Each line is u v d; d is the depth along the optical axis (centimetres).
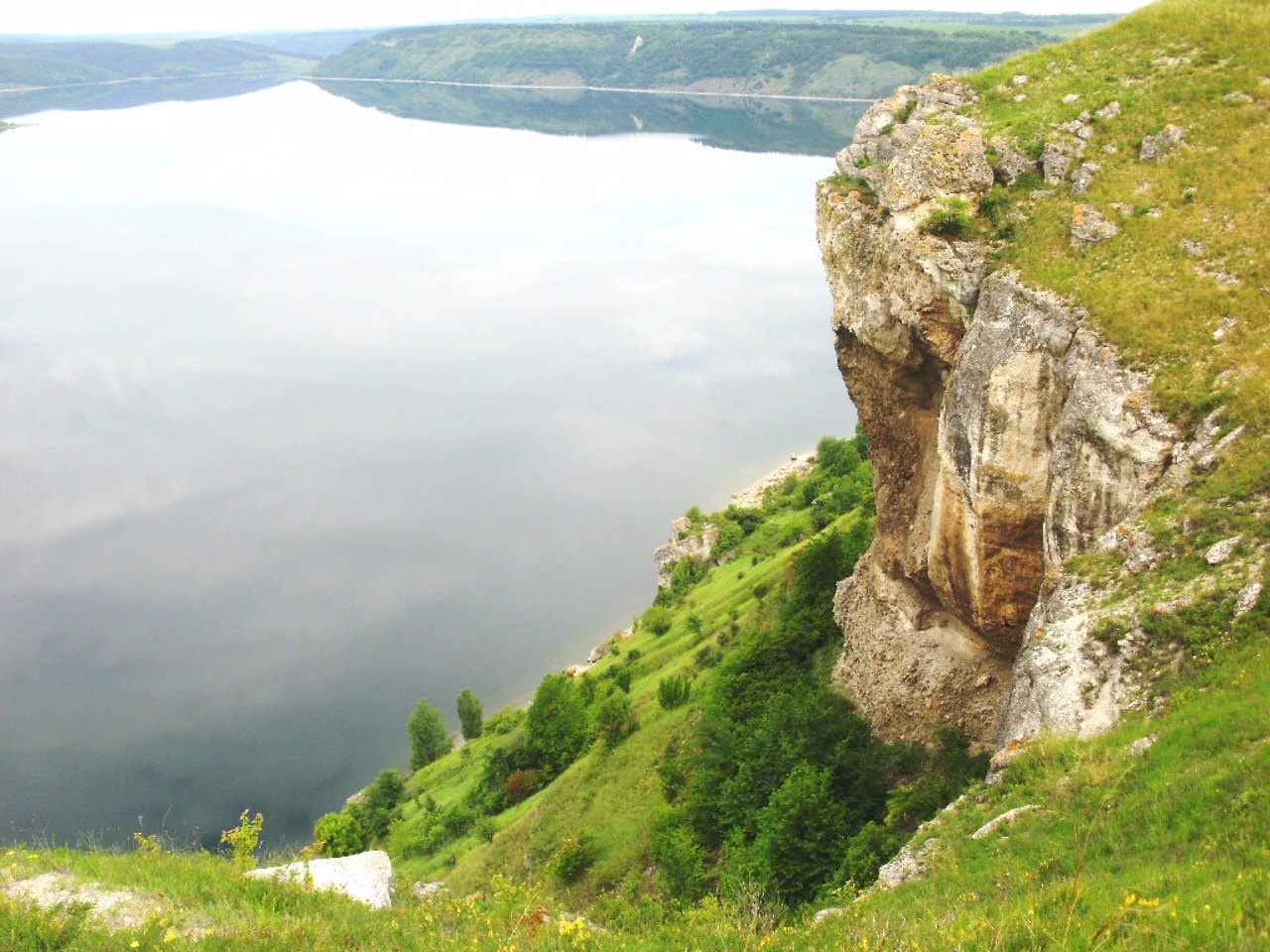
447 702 9694
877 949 1617
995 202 3519
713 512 12412
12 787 8456
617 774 5656
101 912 1722
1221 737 1925
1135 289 2941
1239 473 2466
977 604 3475
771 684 4934
